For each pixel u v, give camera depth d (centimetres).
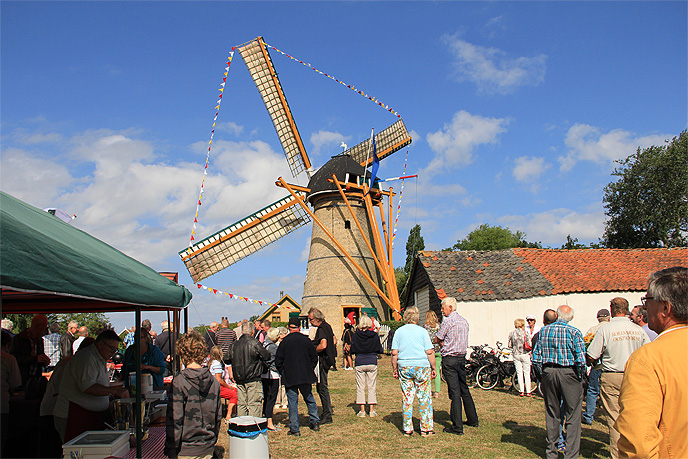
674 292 261
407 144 2806
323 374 904
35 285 373
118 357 1120
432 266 1842
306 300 2655
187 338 576
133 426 714
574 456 616
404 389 801
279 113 2727
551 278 1734
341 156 2692
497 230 6488
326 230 2438
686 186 3803
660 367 251
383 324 2416
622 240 4241
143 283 557
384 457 680
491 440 761
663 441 246
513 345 1203
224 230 2439
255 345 795
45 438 656
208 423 566
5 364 606
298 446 738
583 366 625
